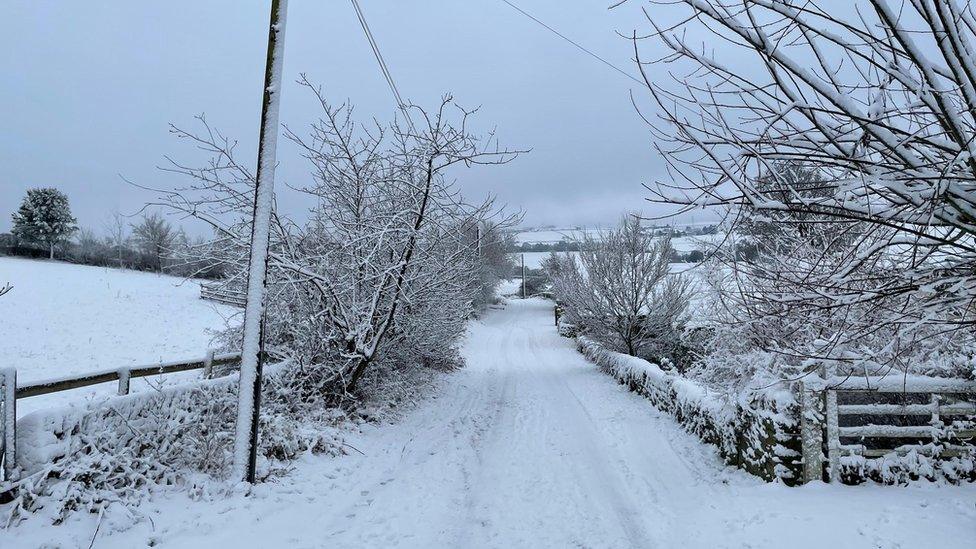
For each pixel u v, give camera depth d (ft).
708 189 10.69
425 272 31.17
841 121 10.46
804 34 9.73
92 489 14.19
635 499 17.30
